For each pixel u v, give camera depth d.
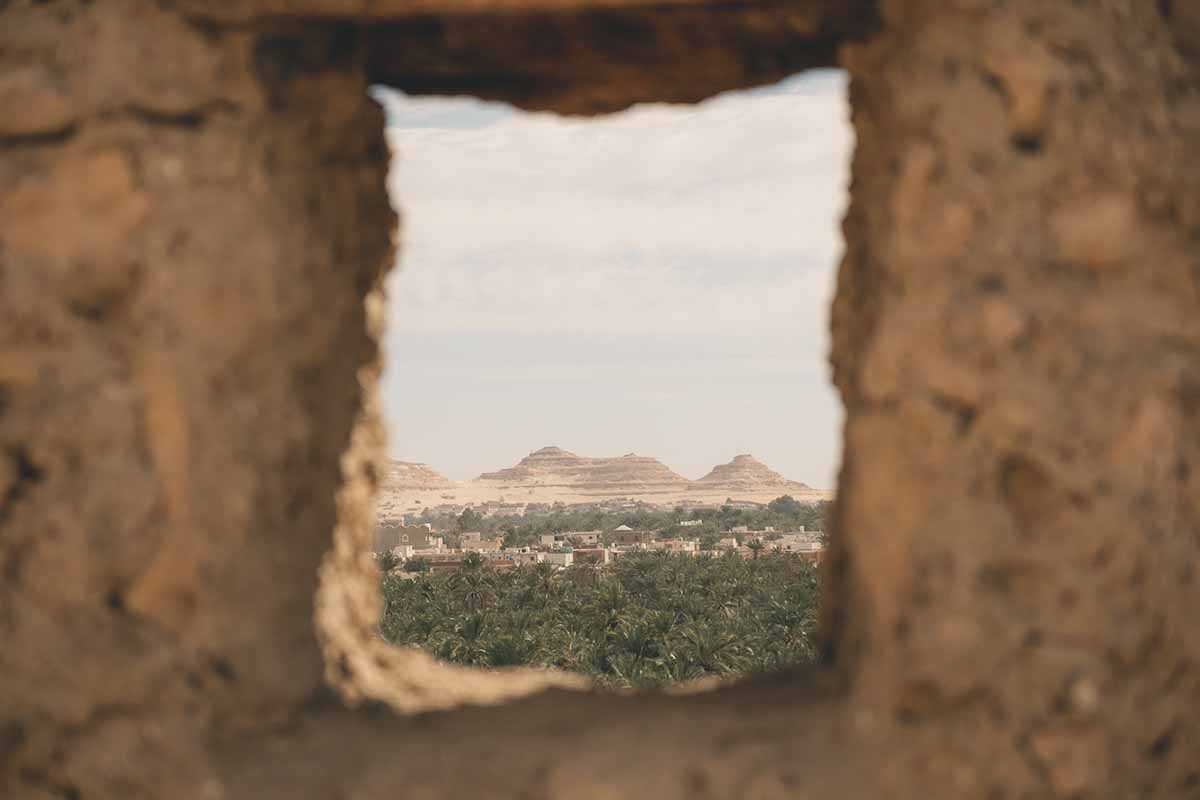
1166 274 3.62
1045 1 3.55
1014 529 3.36
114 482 3.52
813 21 4.20
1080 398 3.39
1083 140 3.50
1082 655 3.35
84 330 3.61
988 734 3.32
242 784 3.46
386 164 4.66
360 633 4.59
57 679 3.50
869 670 3.44
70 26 3.78
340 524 4.32
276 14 3.80
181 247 3.61
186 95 3.73
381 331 4.79
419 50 4.52
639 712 3.93
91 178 3.63
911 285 3.49
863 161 4.10
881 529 3.44
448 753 3.61
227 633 3.58
